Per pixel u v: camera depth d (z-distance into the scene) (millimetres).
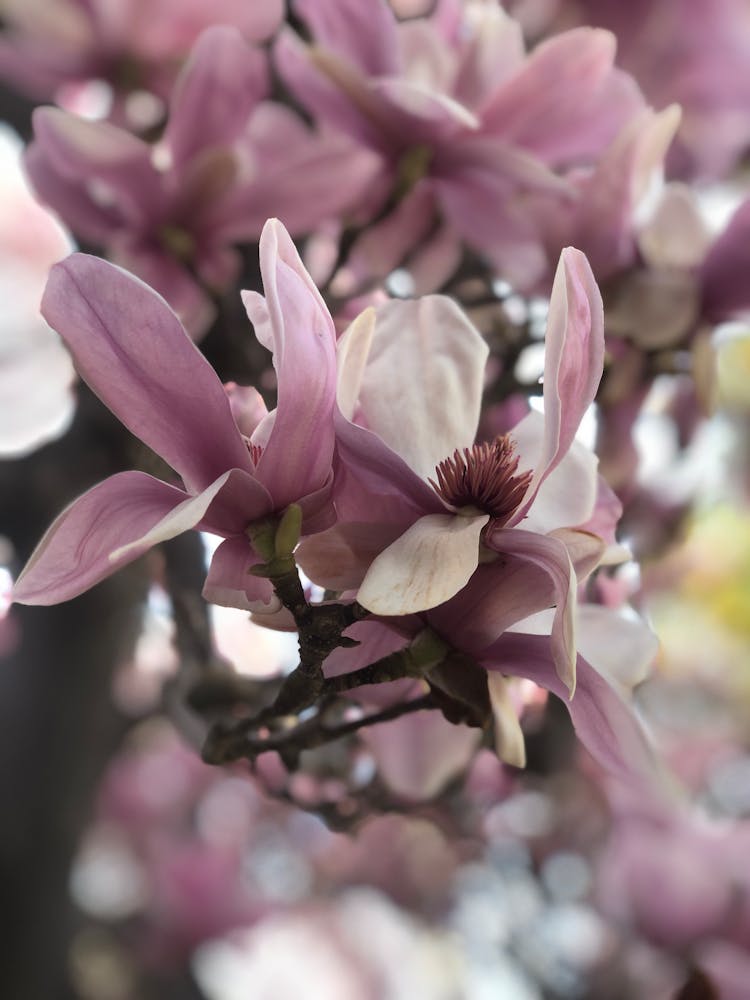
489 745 462
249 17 596
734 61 729
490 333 538
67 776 754
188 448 299
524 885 865
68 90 655
